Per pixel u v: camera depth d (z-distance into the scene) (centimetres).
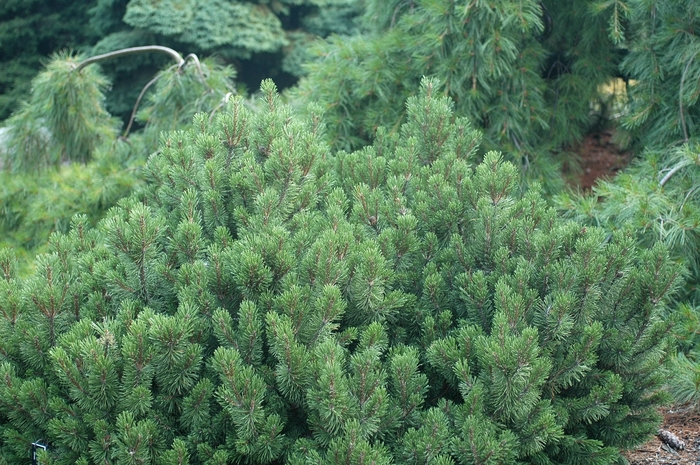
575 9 515
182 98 562
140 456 219
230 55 1358
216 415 233
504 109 499
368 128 514
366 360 224
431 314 270
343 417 220
